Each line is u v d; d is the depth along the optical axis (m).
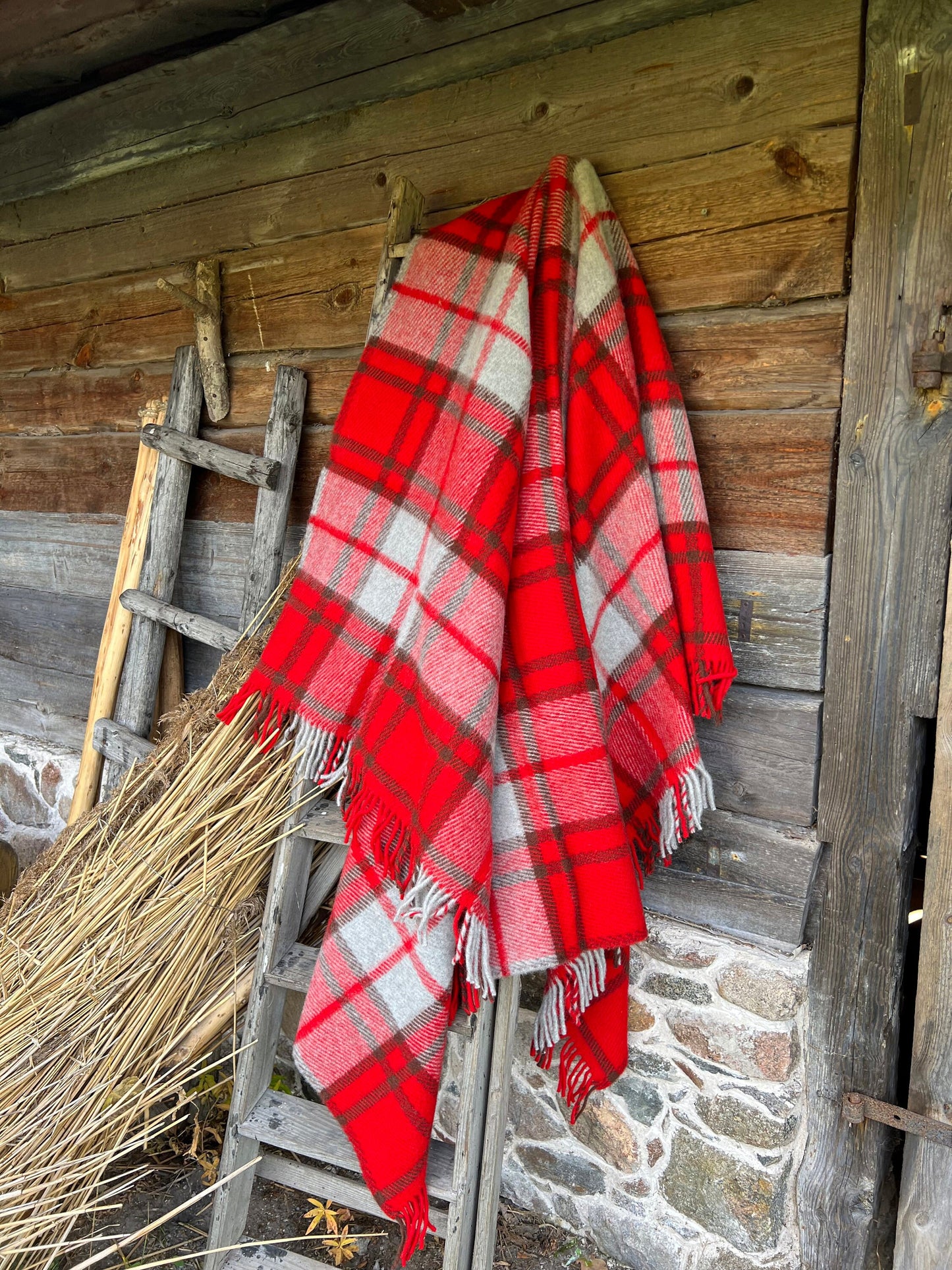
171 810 1.99
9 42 2.31
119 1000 1.94
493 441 1.57
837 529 1.63
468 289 1.78
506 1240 2.02
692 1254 1.88
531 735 1.63
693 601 1.65
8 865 2.91
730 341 1.72
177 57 2.40
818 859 1.73
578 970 1.66
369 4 2.04
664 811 1.71
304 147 2.23
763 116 1.64
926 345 1.51
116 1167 2.15
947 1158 1.63
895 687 1.60
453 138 2.00
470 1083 1.67
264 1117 1.84
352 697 1.78
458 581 1.57
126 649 2.56
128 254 2.62
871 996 1.68
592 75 1.81
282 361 2.36
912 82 1.48
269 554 2.29
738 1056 1.79
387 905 1.72
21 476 3.04
